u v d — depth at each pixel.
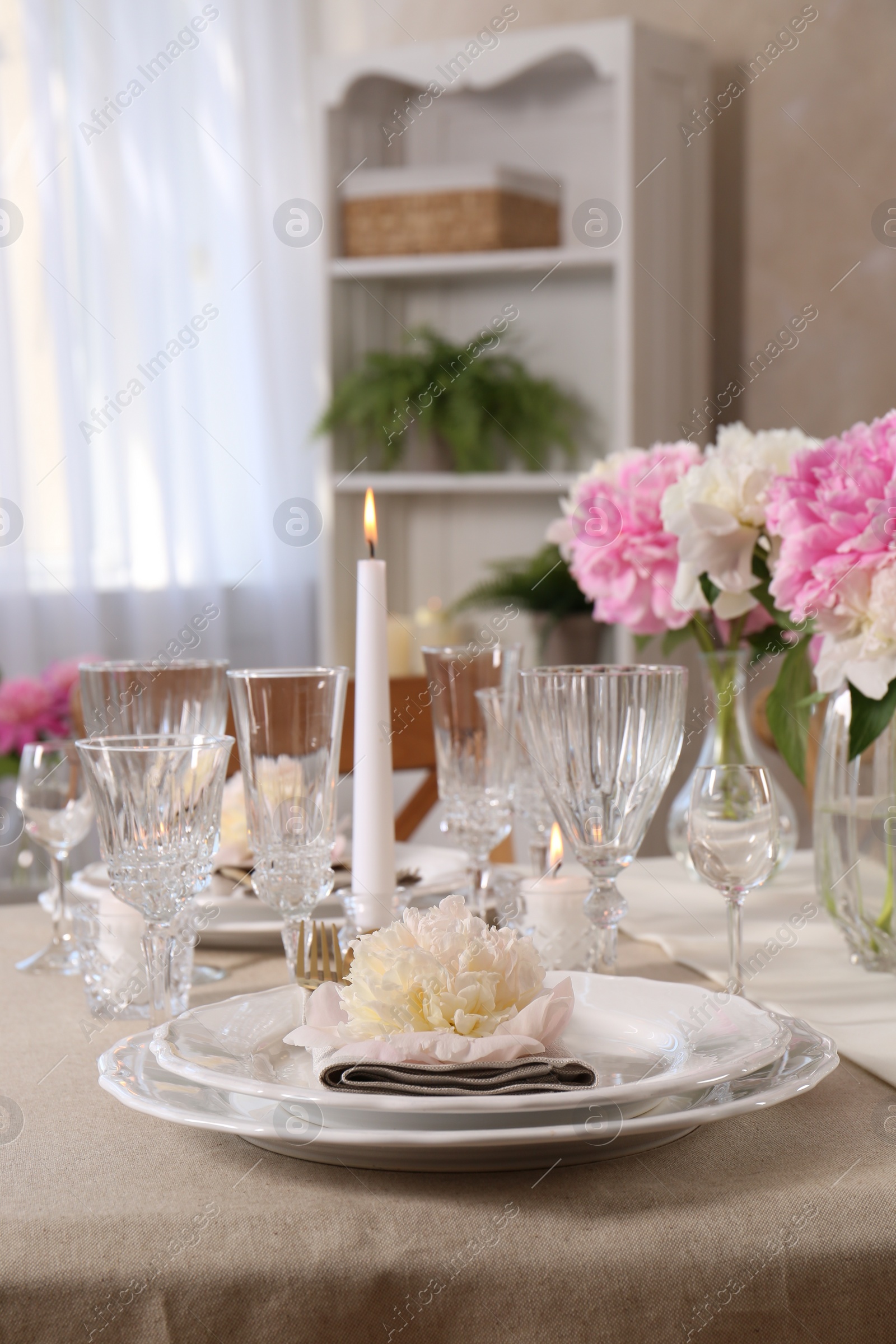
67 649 2.81
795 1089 0.56
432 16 3.13
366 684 0.80
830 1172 0.56
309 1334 0.49
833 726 0.87
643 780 0.75
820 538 0.82
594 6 2.92
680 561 1.06
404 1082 0.56
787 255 2.79
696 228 2.74
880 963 0.86
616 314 2.72
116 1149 0.59
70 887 1.00
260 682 0.71
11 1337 0.49
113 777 0.68
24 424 2.74
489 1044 0.57
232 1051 0.65
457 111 3.07
